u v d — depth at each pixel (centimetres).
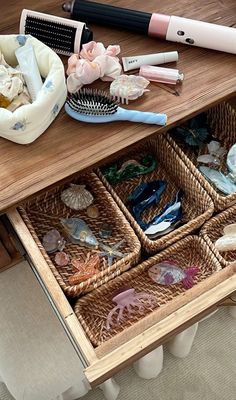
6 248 71
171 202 80
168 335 62
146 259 76
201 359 89
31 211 79
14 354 68
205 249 74
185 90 67
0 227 71
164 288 74
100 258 75
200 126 85
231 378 88
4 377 68
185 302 63
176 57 69
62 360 68
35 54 66
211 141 83
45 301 70
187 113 66
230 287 63
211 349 90
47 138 64
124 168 82
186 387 87
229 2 74
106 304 73
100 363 59
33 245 65
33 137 63
